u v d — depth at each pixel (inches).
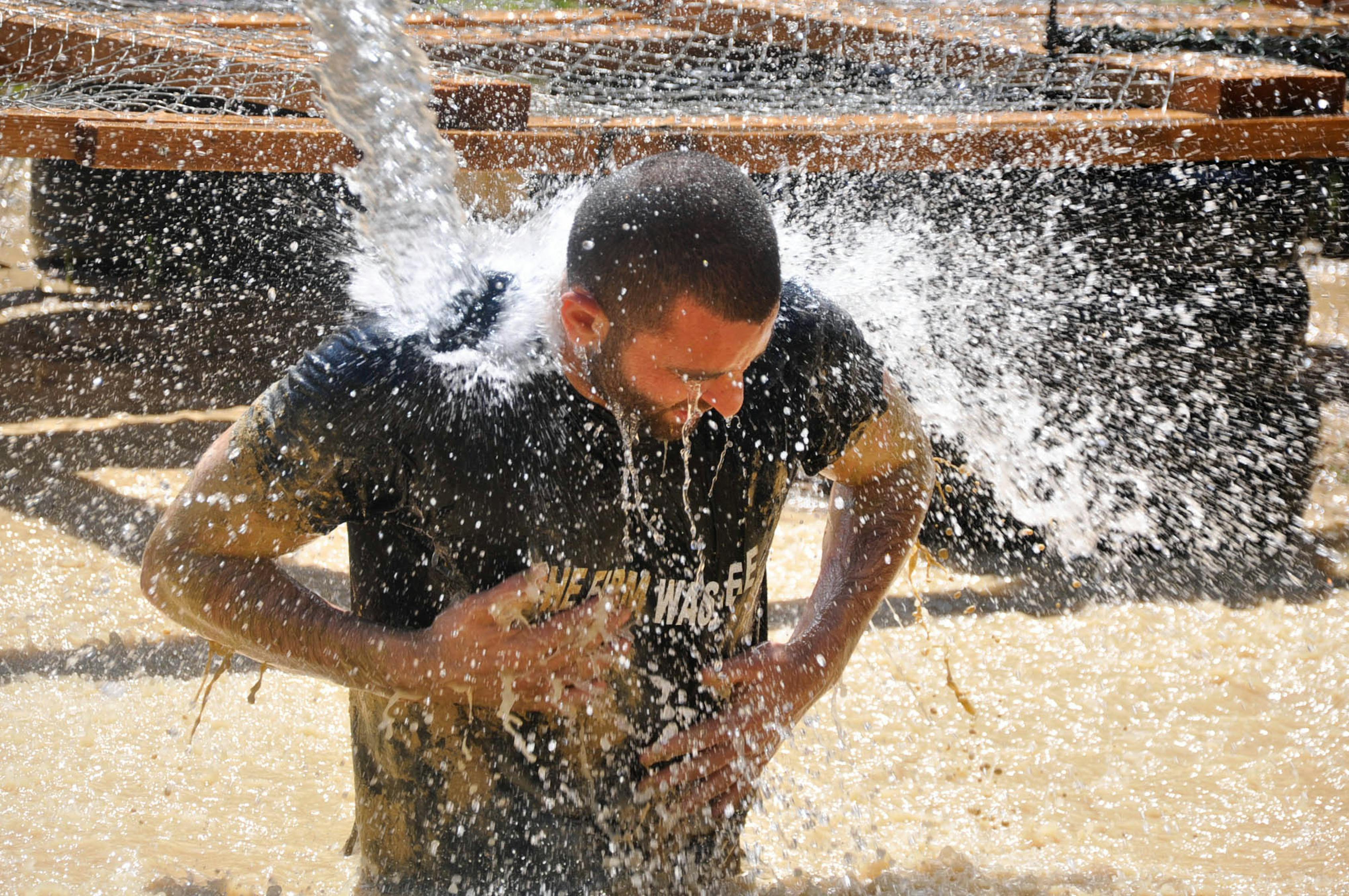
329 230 315.9
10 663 189.2
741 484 104.1
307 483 98.3
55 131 209.9
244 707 178.4
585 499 100.1
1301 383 256.7
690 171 93.1
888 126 212.7
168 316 354.0
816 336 107.0
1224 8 316.5
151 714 174.4
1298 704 180.7
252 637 101.8
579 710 105.3
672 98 245.8
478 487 98.9
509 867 109.6
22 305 382.3
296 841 140.4
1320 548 240.8
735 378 95.3
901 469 121.4
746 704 109.3
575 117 223.9
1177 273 239.6
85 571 226.2
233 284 344.5
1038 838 145.2
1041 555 242.5
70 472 275.1
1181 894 129.4
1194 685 188.5
